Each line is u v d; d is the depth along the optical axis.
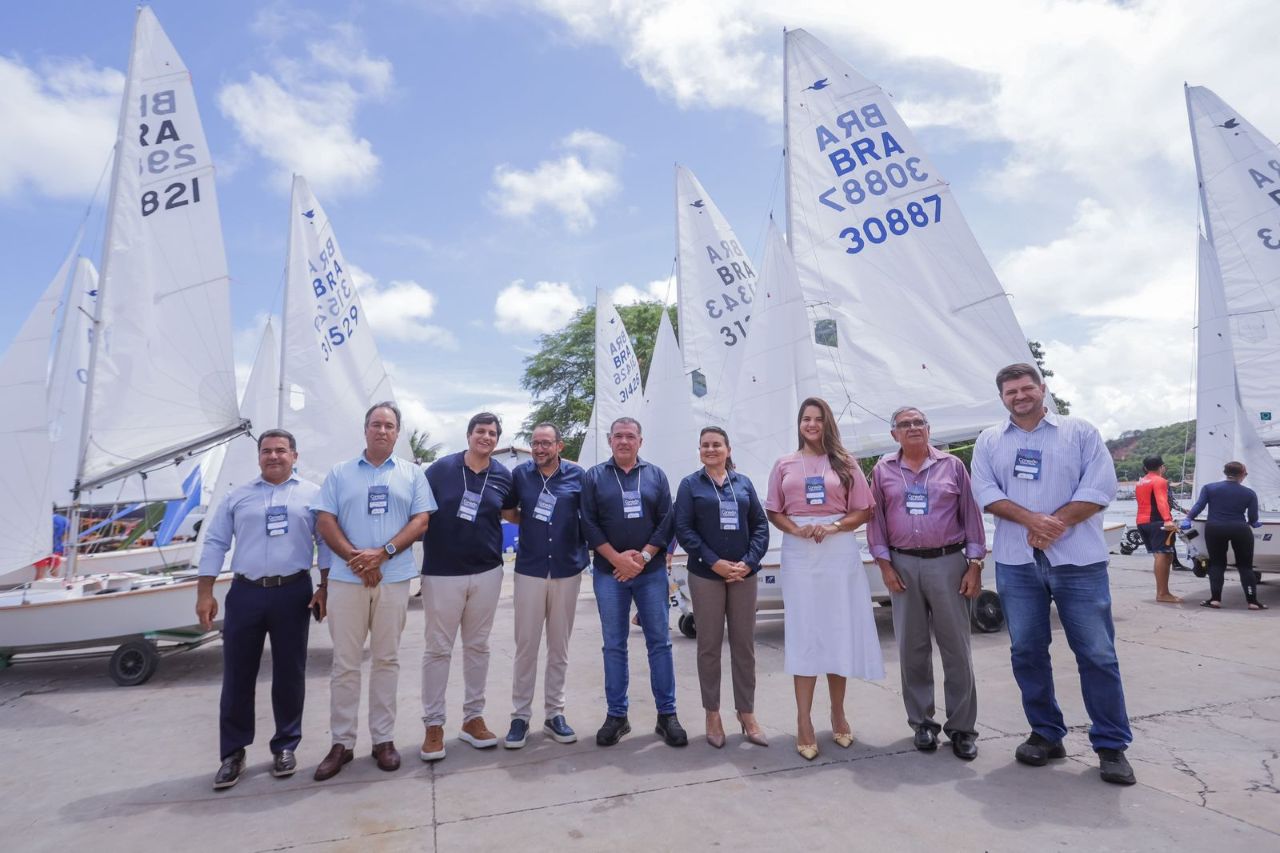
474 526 3.81
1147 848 2.41
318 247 11.91
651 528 3.96
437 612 3.72
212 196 8.11
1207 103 10.13
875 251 8.03
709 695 3.75
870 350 7.95
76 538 7.14
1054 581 3.23
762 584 6.64
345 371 11.95
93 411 7.18
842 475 3.69
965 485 3.62
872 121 8.09
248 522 3.55
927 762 3.37
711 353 11.50
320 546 3.72
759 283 7.36
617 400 16.03
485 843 2.64
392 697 3.60
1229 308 9.97
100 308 7.32
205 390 7.90
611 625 3.92
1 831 2.93
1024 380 3.39
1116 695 3.08
